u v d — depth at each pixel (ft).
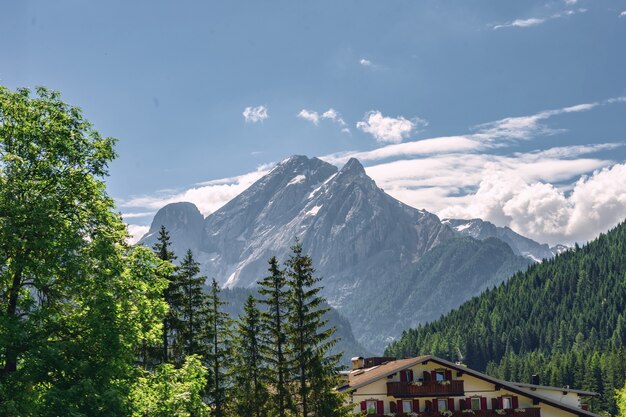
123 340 96.89
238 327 196.34
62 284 96.84
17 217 93.61
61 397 88.17
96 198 105.40
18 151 100.83
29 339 92.73
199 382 109.19
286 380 184.85
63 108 105.19
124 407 90.33
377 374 264.11
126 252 107.45
